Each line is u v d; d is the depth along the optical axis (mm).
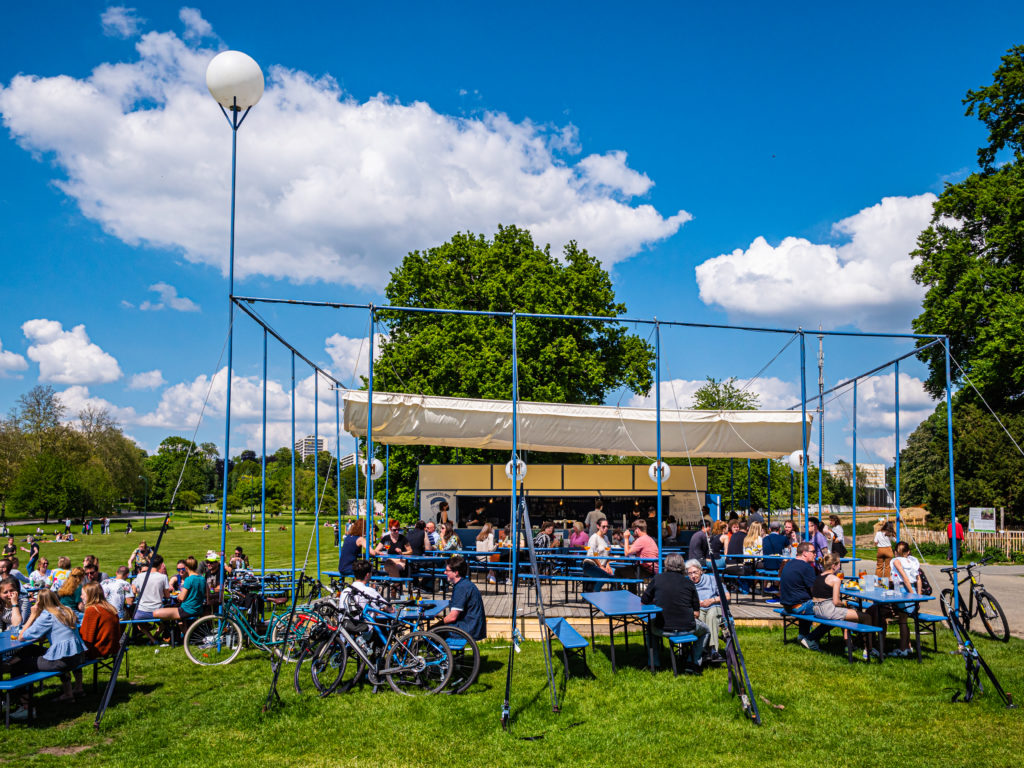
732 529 13906
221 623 9305
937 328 27344
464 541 17188
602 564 11219
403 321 27609
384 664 7656
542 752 5961
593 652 9148
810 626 9406
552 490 20188
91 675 8438
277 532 57250
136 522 74125
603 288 27656
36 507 62406
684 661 8570
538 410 15039
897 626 10750
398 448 26594
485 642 9688
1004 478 29406
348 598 7898
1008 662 8695
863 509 63062
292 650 9164
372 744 6137
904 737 6258
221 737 6320
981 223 28234
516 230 28844
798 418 15891
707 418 15812
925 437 50750
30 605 10164
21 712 6848
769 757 5852
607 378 27594
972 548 27062
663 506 20141
